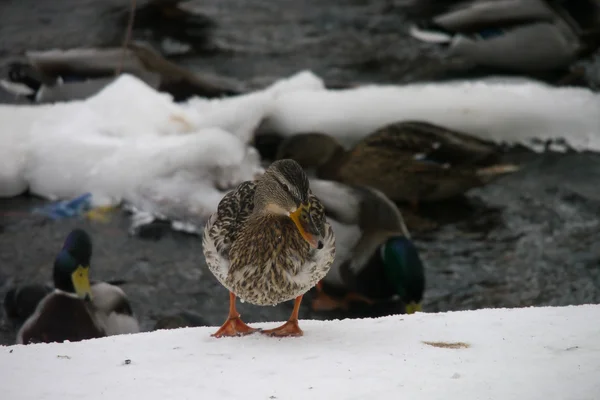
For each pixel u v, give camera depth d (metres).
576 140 15.21
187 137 13.80
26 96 16.72
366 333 6.14
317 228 6.23
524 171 14.53
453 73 18.05
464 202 13.73
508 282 11.41
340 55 19.17
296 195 6.11
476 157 13.48
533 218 13.12
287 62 18.78
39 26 20.27
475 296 11.13
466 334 5.90
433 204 13.71
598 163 14.65
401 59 18.92
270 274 6.29
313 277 6.39
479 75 18.00
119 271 11.58
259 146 15.04
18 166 13.64
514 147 15.16
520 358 5.32
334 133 14.89
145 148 13.57
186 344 5.98
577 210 13.30
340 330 6.29
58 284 9.44
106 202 13.23
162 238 12.46
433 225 13.05
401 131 13.60
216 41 19.81
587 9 18.72
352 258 11.38
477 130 15.10
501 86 16.25
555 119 15.31
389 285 11.34
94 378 5.19
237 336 6.24
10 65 18.16
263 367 5.37
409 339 5.89
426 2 21.89
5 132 14.14
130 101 14.71
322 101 15.14
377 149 13.45
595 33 18.58
